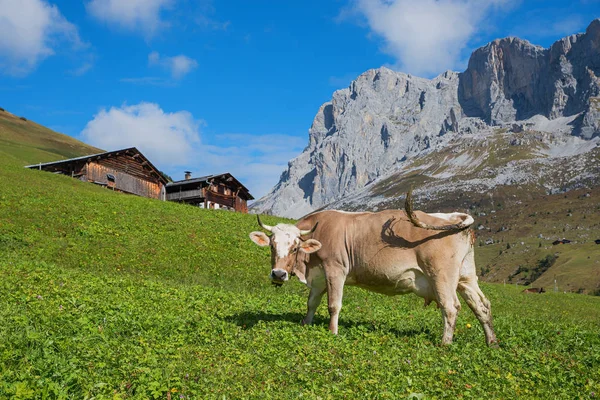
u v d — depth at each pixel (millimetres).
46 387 6727
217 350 9727
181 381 7746
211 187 77312
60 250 25500
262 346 10133
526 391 8312
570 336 13648
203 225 36031
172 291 16859
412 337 12203
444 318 11734
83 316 11039
